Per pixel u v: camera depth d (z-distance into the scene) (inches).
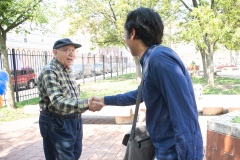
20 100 466.6
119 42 756.6
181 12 607.2
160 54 57.7
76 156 121.4
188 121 54.6
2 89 136.3
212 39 451.8
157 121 60.7
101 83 733.9
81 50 1263.5
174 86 54.8
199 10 413.4
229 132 109.8
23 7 327.6
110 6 667.4
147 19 62.6
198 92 302.5
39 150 194.7
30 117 311.7
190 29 440.8
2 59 351.6
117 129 247.6
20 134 240.1
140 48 64.9
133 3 580.1
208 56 562.6
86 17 685.9
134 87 594.2
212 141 117.6
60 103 95.7
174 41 717.9
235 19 428.1
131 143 67.9
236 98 309.9
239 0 411.8
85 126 261.1
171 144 59.1
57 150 108.8
